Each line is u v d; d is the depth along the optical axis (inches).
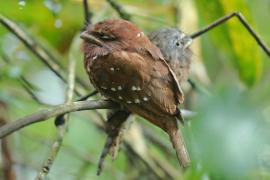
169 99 332.5
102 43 339.3
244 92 328.5
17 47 458.9
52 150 303.7
